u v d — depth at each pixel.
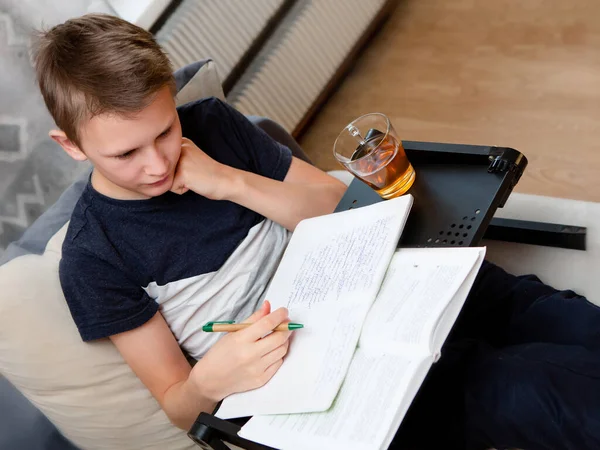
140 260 1.16
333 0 2.25
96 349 1.15
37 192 2.01
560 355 0.98
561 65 2.17
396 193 1.12
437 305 0.87
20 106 1.93
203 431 0.94
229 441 0.94
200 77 1.44
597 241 1.23
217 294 1.22
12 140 1.95
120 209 1.15
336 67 2.38
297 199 1.25
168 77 0.98
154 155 0.99
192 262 1.20
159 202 1.17
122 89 0.92
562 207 1.30
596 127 1.98
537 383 0.94
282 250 1.31
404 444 1.04
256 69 2.14
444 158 1.14
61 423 1.20
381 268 0.97
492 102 2.18
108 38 0.95
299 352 0.96
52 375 1.13
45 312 1.11
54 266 1.17
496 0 2.46
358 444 0.79
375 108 2.36
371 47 2.56
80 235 1.13
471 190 1.07
